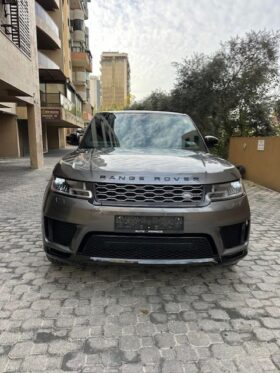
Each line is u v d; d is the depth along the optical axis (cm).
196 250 278
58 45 2736
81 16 4478
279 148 908
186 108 1523
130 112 464
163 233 268
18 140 2062
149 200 271
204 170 291
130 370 207
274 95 1399
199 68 1500
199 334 244
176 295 302
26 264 366
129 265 277
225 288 318
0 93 1107
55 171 310
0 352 220
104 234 271
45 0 2778
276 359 219
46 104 2184
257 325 257
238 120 1432
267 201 773
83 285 317
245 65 1396
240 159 1217
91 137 418
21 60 1023
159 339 238
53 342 231
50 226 297
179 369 208
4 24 934
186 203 274
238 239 304
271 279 340
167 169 285
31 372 203
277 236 489
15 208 657
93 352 222
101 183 273
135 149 375
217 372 206
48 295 297
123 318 263
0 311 269
